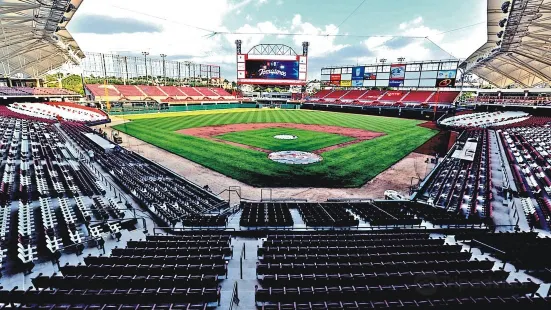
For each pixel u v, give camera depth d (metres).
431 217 12.16
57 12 21.03
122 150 24.70
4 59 36.97
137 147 28.28
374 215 12.59
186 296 5.85
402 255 7.98
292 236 10.03
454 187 16.36
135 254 8.17
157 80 92.19
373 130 40.19
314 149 28.25
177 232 10.63
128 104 62.25
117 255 8.13
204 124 44.47
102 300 5.77
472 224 11.66
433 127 43.44
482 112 47.12
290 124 45.53
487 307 5.59
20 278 7.27
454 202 14.38
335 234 10.55
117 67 85.62
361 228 11.42
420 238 10.05
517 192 14.82
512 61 41.06
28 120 34.41
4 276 7.29
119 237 9.84
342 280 6.64
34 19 22.53
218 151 26.92
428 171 21.56
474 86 76.69
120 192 14.54
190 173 20.45
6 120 31.48
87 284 6.39
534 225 11.35
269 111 69.00
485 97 53.53
